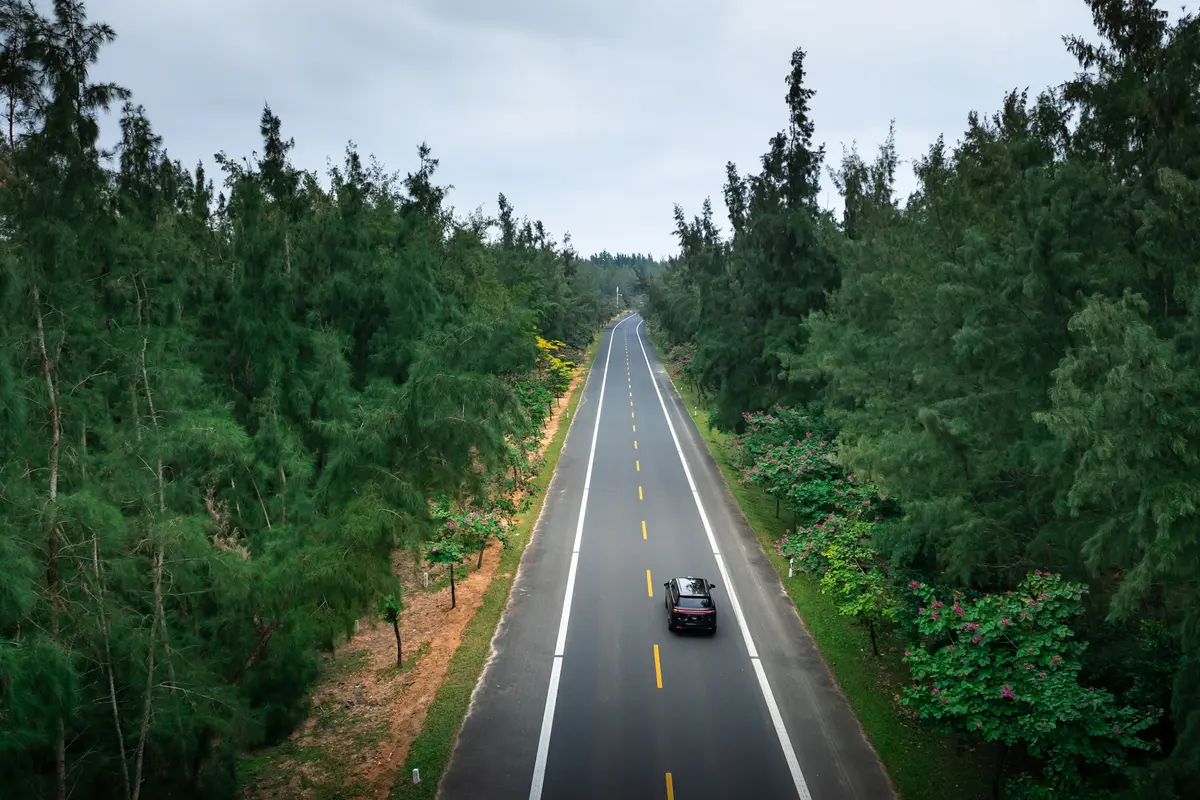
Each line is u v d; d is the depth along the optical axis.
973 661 13.88
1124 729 12.27
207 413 16.33
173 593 13.24
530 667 19.55
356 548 14.39
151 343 15.62
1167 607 13.95
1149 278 13.95
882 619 21.61
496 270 51.12
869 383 24.77
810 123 38.75
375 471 15.21
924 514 16.34
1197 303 10.80
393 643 21.67
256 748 16.73
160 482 13.62
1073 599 14.06
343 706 18.56
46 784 12.02
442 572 25.94
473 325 17.06
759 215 38.72
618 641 20.98
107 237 15.55
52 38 13.99
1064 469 14.05
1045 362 15.63
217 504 17.48
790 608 23.20
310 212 27.45
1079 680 14.34
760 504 33.91
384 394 21.48
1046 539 15.20
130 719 12.69
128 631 12.18
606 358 92.88
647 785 14.91
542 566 26.48
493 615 22.55
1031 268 15.00
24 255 13.05
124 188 22.08
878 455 18.73
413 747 16.25
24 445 12.55
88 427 14.88
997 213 20.25
